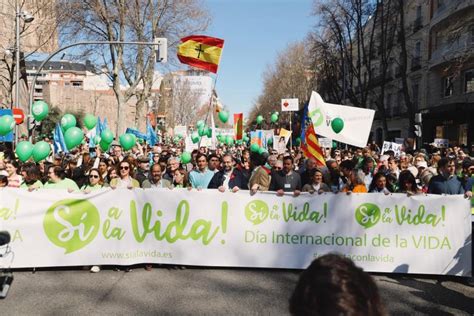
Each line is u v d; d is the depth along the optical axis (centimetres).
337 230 648
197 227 656
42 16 2652
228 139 2266
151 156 1345
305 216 651
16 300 519
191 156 1187
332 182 927
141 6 2772
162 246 655
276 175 806
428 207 636
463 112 2731
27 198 632
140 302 516
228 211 655
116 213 649
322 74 4403
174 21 2831
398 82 4150
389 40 3497
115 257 647
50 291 552
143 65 2873
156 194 654
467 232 627
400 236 641
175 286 575
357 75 3703
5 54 2512
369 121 918
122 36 2667
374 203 643
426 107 3534
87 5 2541
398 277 639
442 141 2106
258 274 634
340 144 2808
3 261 619
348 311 125
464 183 723
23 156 861
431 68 3188
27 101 3862
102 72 2845
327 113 919
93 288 564
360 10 3556
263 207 654
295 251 652
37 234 634
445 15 2766
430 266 635
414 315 493
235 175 820
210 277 617
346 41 3825
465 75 2933
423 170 938
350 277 133
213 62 1144
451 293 572
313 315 128
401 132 4138
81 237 642
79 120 4572
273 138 1997
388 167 980
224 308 501
